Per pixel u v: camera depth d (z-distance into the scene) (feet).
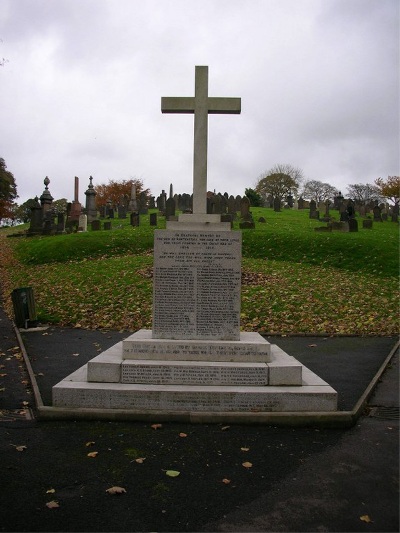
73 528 12.09
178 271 22.43
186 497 13.65
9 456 16.33
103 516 12.65
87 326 42.34
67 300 51.44
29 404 22.00
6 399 22.75
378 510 12.96
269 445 17.38
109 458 16.19
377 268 67.31
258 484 14.44
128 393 19.93
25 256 87.81
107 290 54.34
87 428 18.85
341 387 24.89
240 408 19.75
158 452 16.69
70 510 12.93
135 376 20.83
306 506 13.17
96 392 20.04
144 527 12.16
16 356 31.68
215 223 22.70
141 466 15.60
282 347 35.22
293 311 45.83
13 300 42.32
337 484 14.44
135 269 64.75
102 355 22.47
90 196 142.72
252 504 13.28
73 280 61.57
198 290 22.41
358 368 29.14
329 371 28.37
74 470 15.31
